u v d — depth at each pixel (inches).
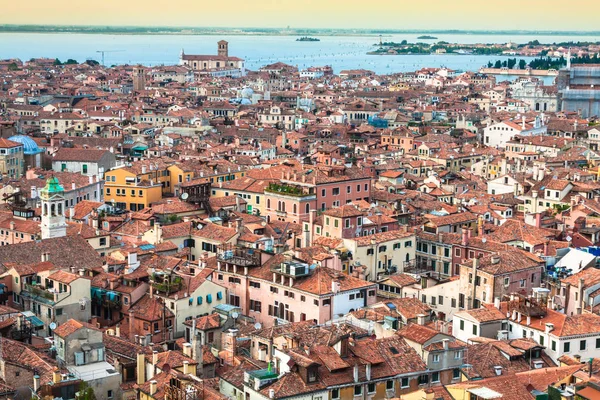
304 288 7052.2
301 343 5526.6
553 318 6102.4
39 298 6732.3
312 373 5004.9
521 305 6259.8
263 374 5039.4
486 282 7111.2
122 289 7037.4
